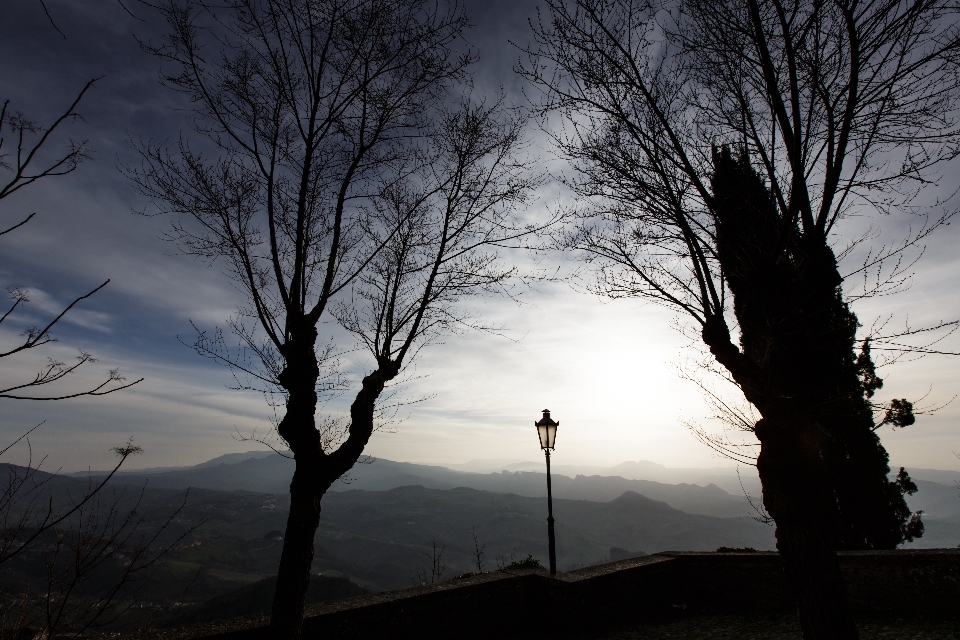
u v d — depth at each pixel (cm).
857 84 497
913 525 1141
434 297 737
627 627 872
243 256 675
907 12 482
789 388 564
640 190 652
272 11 641
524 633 862
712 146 664
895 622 769
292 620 554
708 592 994
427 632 768
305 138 670
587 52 641
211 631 587
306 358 632
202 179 659
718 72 631
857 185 579
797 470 542
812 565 517
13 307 230
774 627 802
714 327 629
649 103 623
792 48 500
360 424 654
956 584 750
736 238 601
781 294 578
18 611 238
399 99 710
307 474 604
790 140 529
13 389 224
